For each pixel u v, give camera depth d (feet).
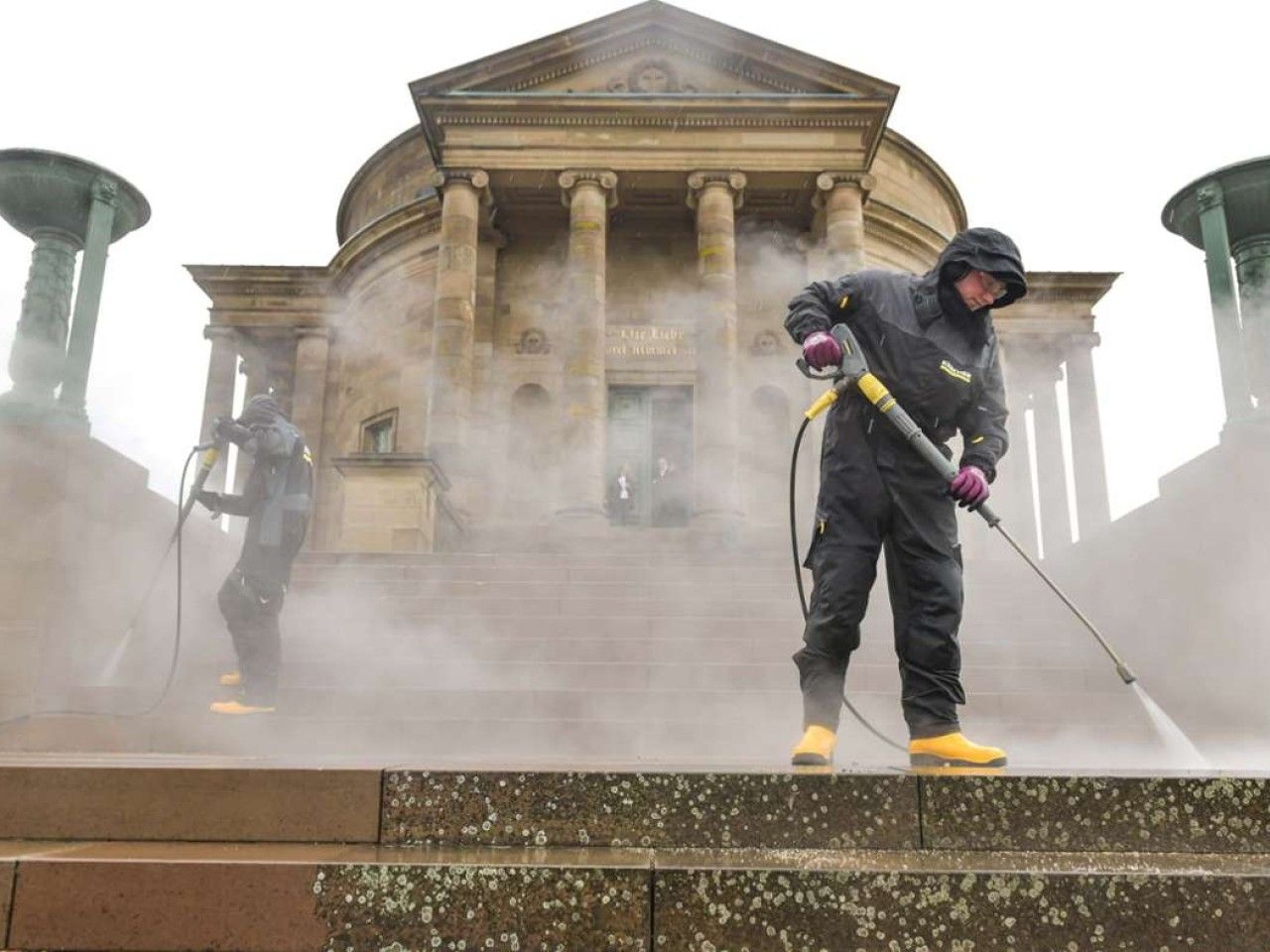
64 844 9.63
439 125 75.97
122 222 34.47
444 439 69.21
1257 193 33.37
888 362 12.81
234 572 23.50
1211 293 33.53
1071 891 8.02
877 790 9.26
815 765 11.78
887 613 34.42
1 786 9.98
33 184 32.27
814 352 12.51
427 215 91.30
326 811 9.70
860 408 12.84
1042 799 9.19
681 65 79.25
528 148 75.36
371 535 55.21
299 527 24.03
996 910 8.00
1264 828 9.03
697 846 9.21
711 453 69.00
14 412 29.55
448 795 9.61
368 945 8.08
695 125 75.51
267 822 9.75
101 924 8.21
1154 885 8.00
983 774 9.36
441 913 8.13
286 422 24.57
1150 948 7.88
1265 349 32.58
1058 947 7.91
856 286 13.14
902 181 96.27
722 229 73.41
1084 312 104.06
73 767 10.05
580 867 8.20
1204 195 34.09
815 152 75.51
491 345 79.56
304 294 100.07
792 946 7.98
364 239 95.14
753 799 9.29
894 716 25.61
